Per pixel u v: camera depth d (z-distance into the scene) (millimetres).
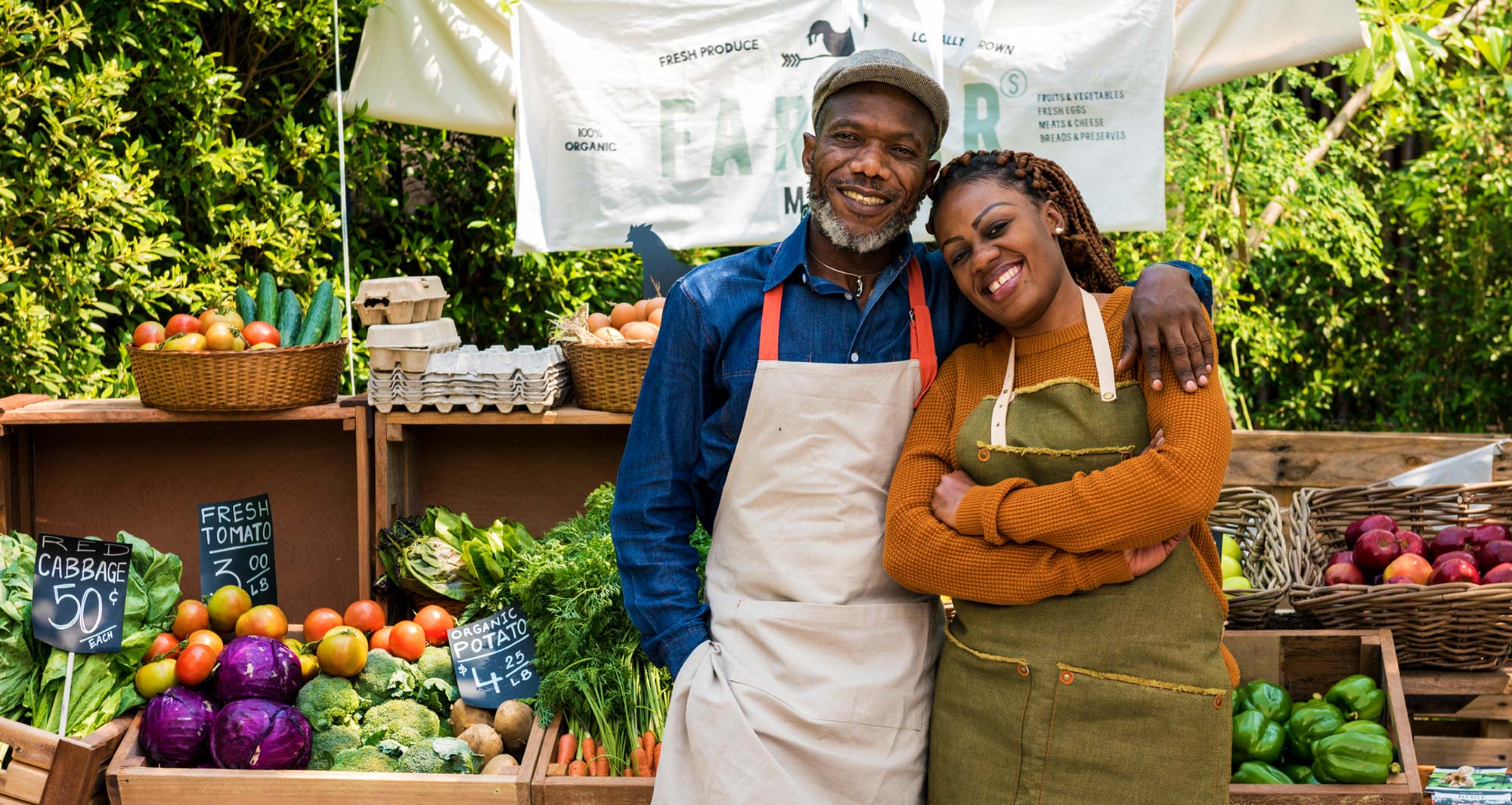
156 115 3824
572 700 2545
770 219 3586
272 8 3893
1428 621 2568
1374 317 5945
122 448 3268
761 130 3557
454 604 2934
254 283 3914
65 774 2359
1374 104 5738
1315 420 5820
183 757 2410
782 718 1829
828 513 1882
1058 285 1796
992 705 1777
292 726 2412
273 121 4145
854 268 1943
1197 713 1713
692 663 1927
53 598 2561
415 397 2906
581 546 2691
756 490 1919
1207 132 4945
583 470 3305
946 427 1886
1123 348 1746
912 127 1828
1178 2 3602
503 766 2422
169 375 2844
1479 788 2389
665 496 1995
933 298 1988
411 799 2357
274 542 3115
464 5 3760
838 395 1889
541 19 3578
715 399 2014
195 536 3285
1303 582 2680
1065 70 3494
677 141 3574
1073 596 1753
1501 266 5535
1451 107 5398
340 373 3104
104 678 2566
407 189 4734
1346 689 2539
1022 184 1797
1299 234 5207
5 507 3139
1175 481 1628
